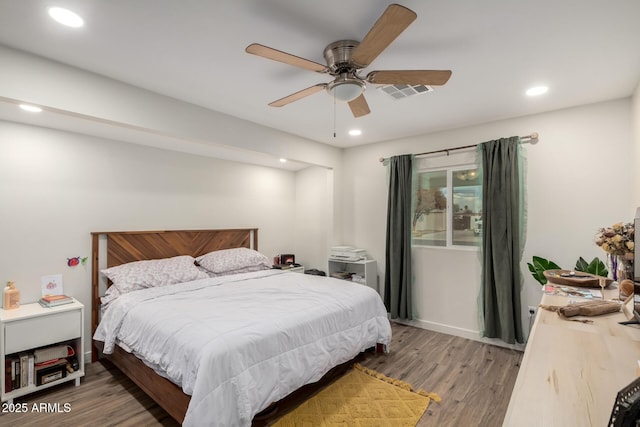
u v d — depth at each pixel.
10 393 2.24
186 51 1.94
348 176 4.55
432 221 3.81
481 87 2.47
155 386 2.11
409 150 3.95
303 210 4.99
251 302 2.55
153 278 3.06
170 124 2.64
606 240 1.91
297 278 3.51
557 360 1.11
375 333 2.86
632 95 2.58
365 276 4.02
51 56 1.99
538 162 3.06
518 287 3.07
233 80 2.35
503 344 3.24
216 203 4.12
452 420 2.08
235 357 1.79
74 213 2.96
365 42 1.48
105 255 3.15
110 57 2.01
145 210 3.45
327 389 2.45
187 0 1.47
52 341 2.44
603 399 0.87
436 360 2.95
